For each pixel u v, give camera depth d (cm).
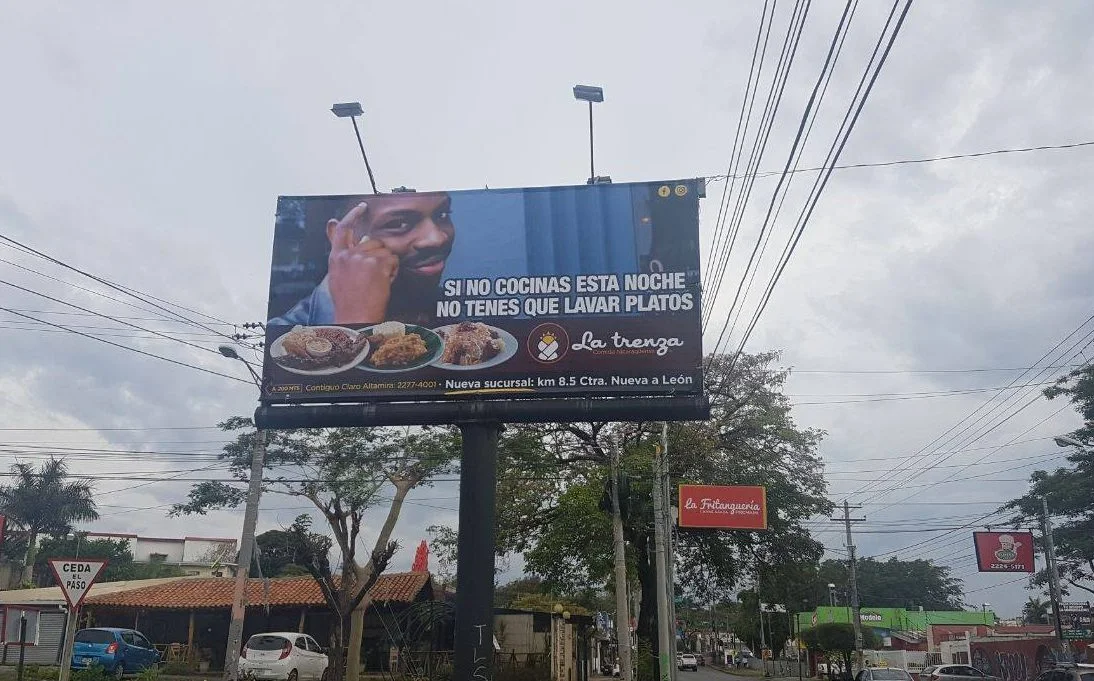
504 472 3269
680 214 1819
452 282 1848
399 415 1788
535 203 1867
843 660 5572
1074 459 3881
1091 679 2469
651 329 1769
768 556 3759
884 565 10131
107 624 3453
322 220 1925
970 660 5294
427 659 3131
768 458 3581
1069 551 3978
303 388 1836
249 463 2492
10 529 5350
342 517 2555
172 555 7050
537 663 3322
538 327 1798
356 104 1792
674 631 2944
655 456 2736
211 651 3441
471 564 1692
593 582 3359
